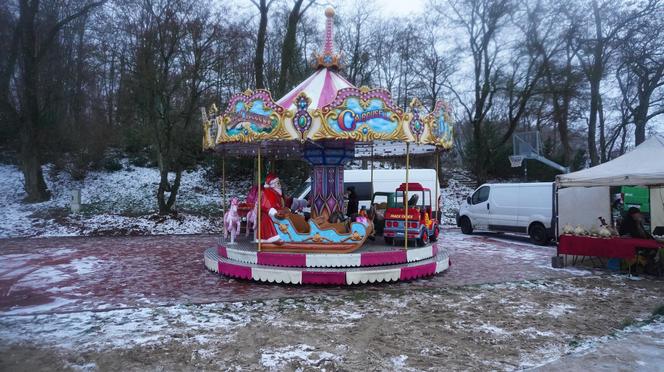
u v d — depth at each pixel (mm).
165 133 19984
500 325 6426
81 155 24750
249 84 26203
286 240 9344
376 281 8781
